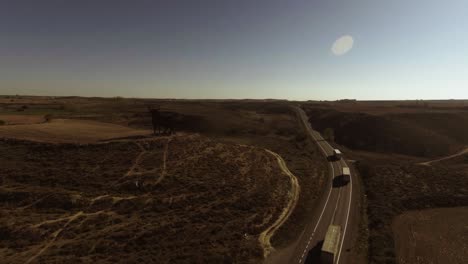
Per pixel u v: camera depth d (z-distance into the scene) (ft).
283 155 237.86
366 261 98.58
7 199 115.44
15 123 228.63
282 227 118.83
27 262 83.66
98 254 90.94
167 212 120.16
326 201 153.17
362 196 163.43
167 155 171.63
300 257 98.63
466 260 102.32
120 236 100.48
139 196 128.57
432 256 104.42
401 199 156.66
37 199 117.08
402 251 107.34
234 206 129.39
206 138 226.17
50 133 195.93
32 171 136.26
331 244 97.71
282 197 145.28
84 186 129.90
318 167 217.15
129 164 154.71
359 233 118.83
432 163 238.07
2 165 138.31
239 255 96.94
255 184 153.89
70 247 92.79
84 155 157.28
